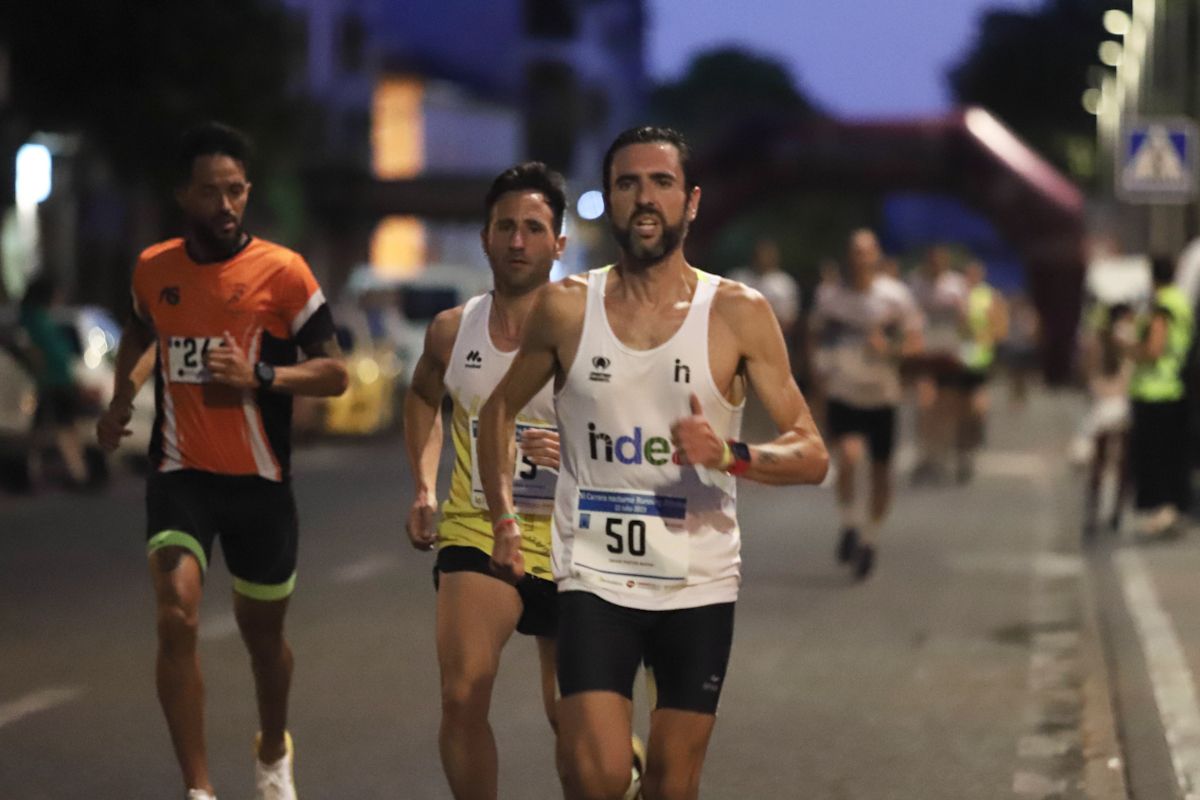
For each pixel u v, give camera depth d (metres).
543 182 9.84
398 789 11.46
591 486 8.10
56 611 18.50
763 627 18.02
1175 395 25.41
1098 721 13.71
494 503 8.38
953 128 81.25
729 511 8.16
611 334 8.04
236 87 51.75
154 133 51.12
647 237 7.94
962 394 35.84
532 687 14.76
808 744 12.89
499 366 9.64
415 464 10.10
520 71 151.25
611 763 7.81
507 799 11.24
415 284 51.91
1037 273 81.31
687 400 8.01
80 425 31.16
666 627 8.11
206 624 17.61
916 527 27.34
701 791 11.53
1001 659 16.27
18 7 49.09
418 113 125.31
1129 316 26.11
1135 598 18.86
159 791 11.40
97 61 50.00
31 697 14.24
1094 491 26.19
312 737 12.89
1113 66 128.50
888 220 168.75
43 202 62.31
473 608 9.30
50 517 27.03
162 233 55.34
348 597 19.59
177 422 10.51
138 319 10.85
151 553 10.28
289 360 10.72
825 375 21.89
